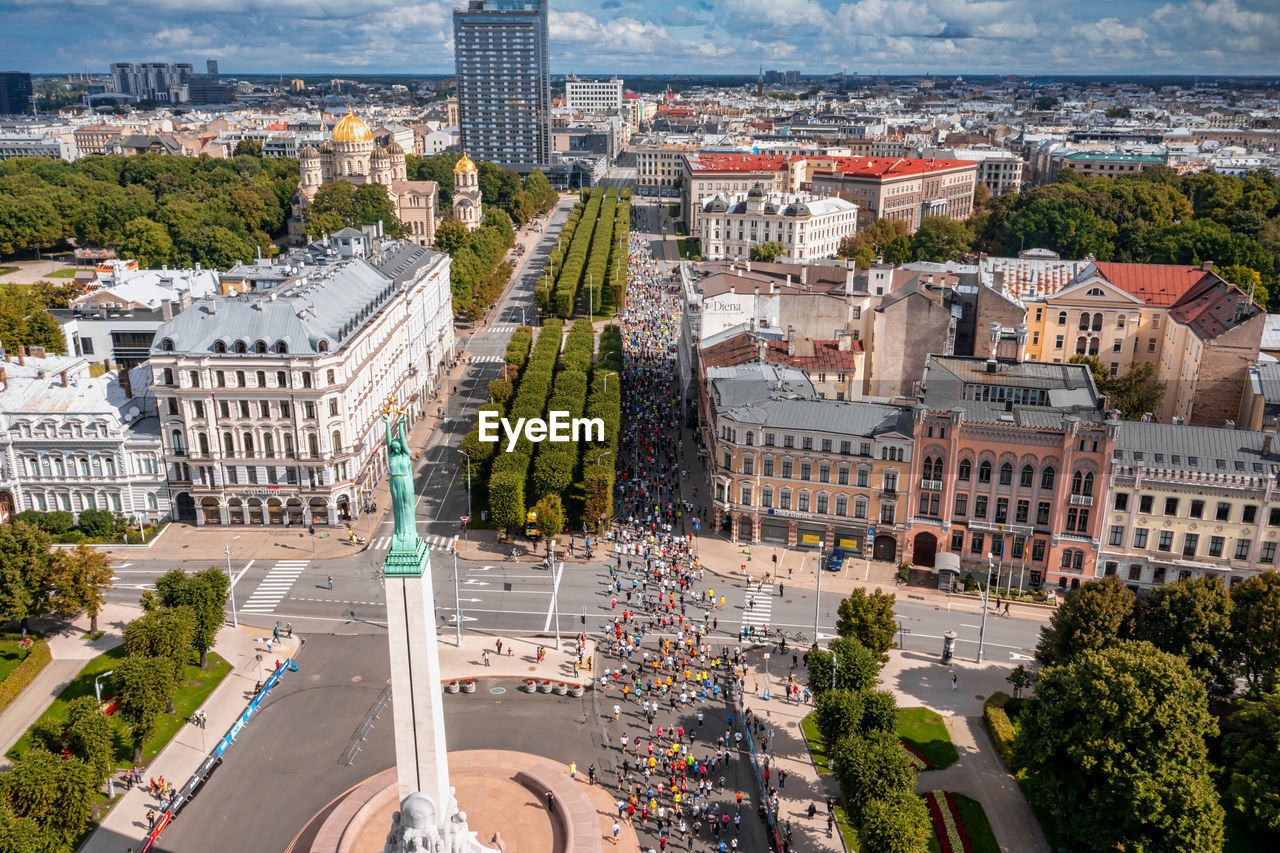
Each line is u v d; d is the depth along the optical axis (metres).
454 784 116.81
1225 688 124.50
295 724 130.00
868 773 105.56
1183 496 151.62
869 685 123.62
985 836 110.88
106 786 117.00
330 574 168.88
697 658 145.12
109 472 183.25
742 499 178.75
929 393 174.50
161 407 179.50
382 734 128.00
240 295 190.75
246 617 155.50
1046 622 155.12
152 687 120.25
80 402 188.38
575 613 157.75
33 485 182.38
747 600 161.12
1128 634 127.94
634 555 176.00
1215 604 125.19
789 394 180.75
